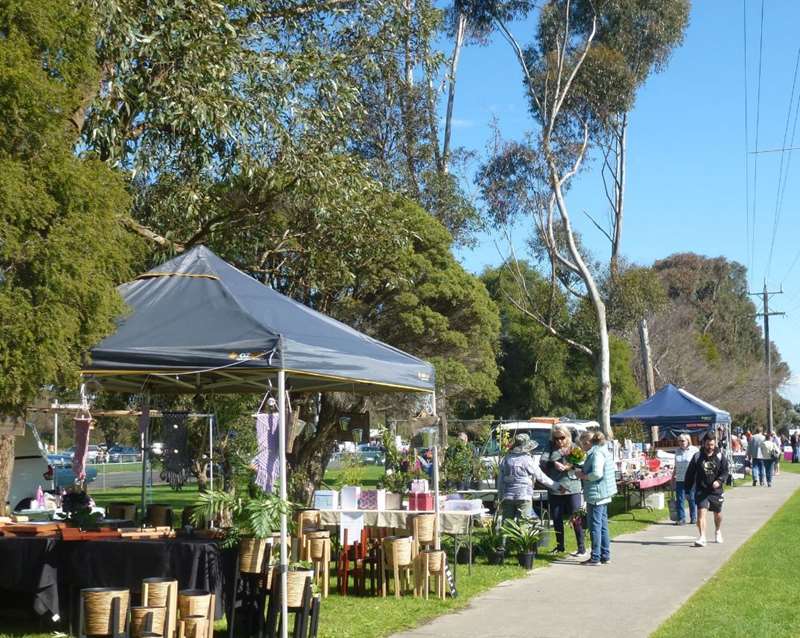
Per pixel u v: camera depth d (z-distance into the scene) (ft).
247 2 50.75
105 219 29.53
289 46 56.08
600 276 121.80
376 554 36.17
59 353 26.48
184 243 55.98
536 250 121.80
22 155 28.12
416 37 60.34
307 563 28.99
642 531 59.88
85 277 27.37
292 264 67.67
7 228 26.13
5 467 35.94
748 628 28.76
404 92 94.02
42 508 56.90
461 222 100.48
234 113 48.47
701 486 51.52
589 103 110.01
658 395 90.12
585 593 36.29
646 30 109.91
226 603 27.43
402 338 82.64
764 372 217.15
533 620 31.07
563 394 158.71
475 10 109.29
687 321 206.69
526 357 160.25
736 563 43.80
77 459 35.17
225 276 32.09
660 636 28.02
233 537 27.53
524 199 110.73
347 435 52.31
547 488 47.50
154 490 102.17
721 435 111.04
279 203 60.64
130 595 26.76
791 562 43.91
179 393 40.91
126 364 27.84
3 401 26.71
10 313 25.75
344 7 58.29
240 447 45.88
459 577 40.19
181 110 46.24
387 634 29.09
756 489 101.14
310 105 55.06
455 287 82.53
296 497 64.28
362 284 74.28
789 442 210.59
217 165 53.06
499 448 61.31
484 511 43.32
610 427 106.73
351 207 60.03
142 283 31.65
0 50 27.17
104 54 41.81
